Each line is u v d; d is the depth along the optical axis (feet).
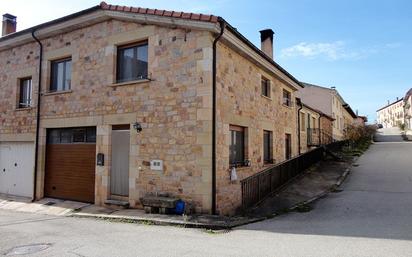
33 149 39.42
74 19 34.96
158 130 30.01
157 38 30.81
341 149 78.07
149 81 30.83
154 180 29.84
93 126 34.60
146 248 18.37
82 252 17.75
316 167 54.03
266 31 50.93
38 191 37.55
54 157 37.73
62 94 36.86
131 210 30.01
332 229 22.67
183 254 17.10
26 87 41.81
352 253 16.79
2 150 42.98
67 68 37.78
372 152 77.30
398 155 69.36
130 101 31.83
